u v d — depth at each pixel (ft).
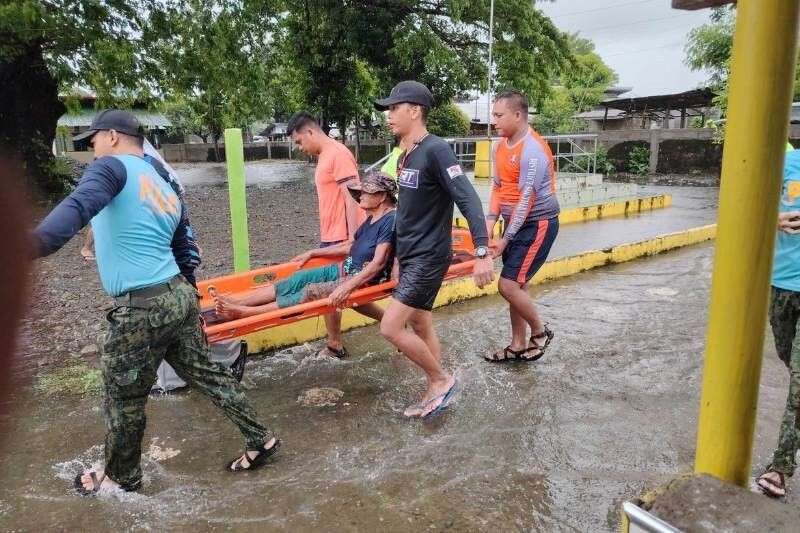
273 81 55.93
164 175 10.64
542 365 15.19
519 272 14.26
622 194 45.88
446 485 10.20
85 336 16.58
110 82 41.27
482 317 19.04
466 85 66.54
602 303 20.26
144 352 9.08
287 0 60.13
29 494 9.91
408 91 11.36
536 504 9.69
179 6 42.91
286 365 15.44
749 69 5.03
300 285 13.78
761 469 10.38
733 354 5.60
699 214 40.96
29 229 1.43
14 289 1.37
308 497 9.88
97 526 9.16
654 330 17.57
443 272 11.96
